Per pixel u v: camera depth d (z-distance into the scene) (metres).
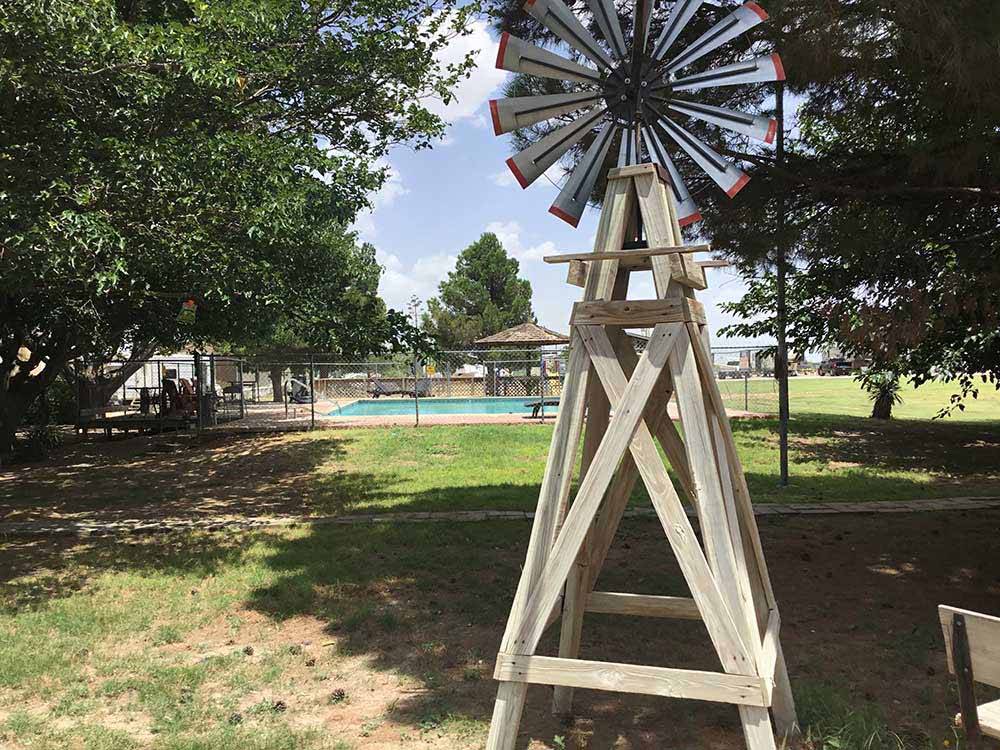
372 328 9.73
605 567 6.20
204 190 7.58
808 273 6.44
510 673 2.87
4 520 8.74
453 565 6.30
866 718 3.47
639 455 2.90
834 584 5.76
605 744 3.37
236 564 6.51
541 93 5.57
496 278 46.94
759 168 5.22
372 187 10.46
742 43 4.82
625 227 3.18
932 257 5.25
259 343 22.91
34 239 6.44
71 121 7.28
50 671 4.21
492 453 13.98
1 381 14.05
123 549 7.22
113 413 21.61
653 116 3.30
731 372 31.81
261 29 8.81
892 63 4.36
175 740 3.36
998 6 3.66
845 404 25.45
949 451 13.41
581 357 3.09
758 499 9.06
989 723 2.36
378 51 10.06
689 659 4.32
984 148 4.40
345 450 14.69
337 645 4.59
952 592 5.52
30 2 6.46
